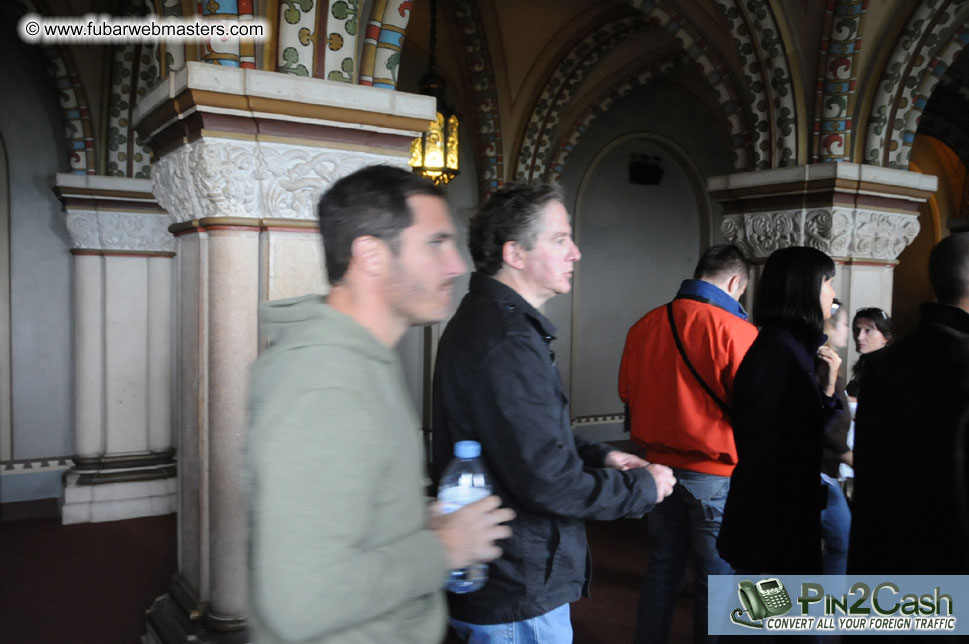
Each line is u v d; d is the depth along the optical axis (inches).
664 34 307.3
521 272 73.0
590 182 374.6
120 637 154.0
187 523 132.0
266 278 117.2
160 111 119.7
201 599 124.6
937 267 70.4
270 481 37.6
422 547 43.7
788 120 180.7
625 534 220.5
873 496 69.1
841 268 182.4
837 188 172.6
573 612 159.8
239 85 107.9
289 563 36.6
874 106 179.5
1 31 243.6
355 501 38.6
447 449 72.6
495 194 74.2
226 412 117.7
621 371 125.5
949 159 475.2
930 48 179.5
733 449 108.0
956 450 61.7
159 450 251.6
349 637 40.4
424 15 291.0
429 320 47.3
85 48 229.1
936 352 65.4
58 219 255.9
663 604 115.7
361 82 123.0
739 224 195.9
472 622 71.8
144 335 248.8
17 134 248.4
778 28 176.4
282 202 116.7
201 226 119.2
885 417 68.6
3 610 167.6
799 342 90.9
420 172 234.4
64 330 258.7
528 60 296.4
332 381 39.6
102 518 238.7
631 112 383.2
